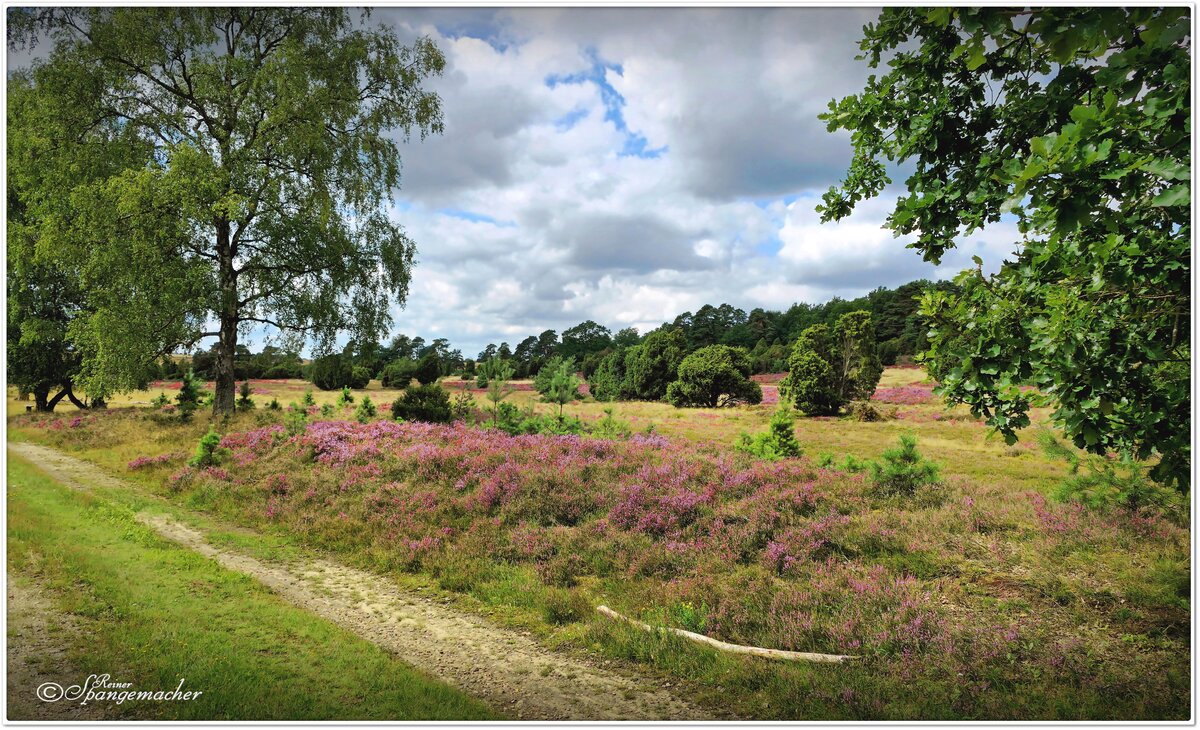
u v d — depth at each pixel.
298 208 25.62
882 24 5.23
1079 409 4.81
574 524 11.98
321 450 17.28
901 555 9.54
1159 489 9.78
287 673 6.09
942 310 5.32
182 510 14.05
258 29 26.20
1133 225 4.40
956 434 27.88
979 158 5.21
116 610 7.20
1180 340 4.84
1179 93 3.34
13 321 32.34
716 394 49.03
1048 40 3.25
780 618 7.63
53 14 22.89
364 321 28.06
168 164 22.20
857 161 6.29
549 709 5.78
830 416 40.88
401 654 7.13
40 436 25.84
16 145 23.61
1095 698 5.50
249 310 27.08
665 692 6.18
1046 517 10.41
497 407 23.28
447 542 11.22
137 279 21.55
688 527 11.12
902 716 5.39
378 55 27.64
